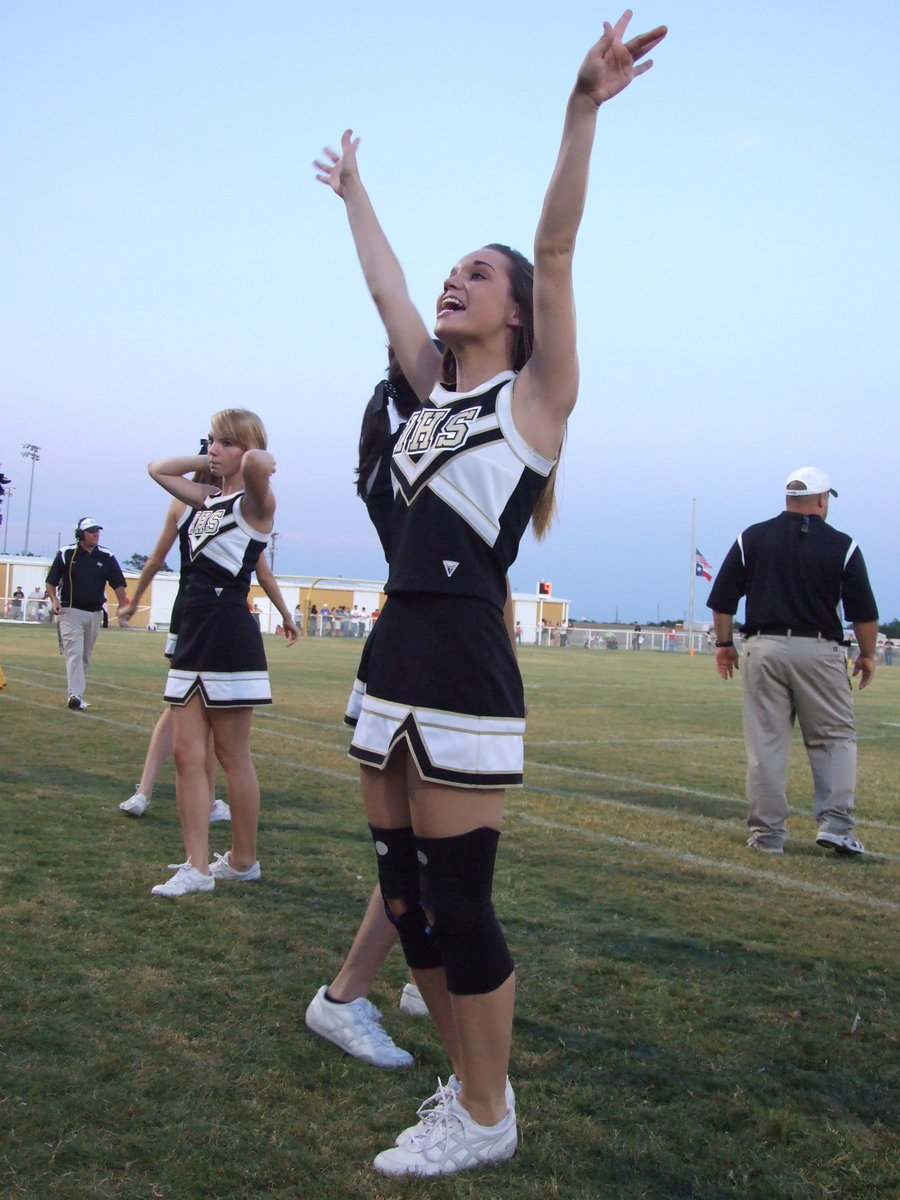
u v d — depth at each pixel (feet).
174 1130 7.57
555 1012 10.16
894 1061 9.35
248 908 13.06
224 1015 9.68
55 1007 9.61
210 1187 6.88
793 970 11.69
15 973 10.36
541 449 7.15
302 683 51.98
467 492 7.07
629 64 6.59
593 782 25.13
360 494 8.45
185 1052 8.85
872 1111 8.41
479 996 7.24
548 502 7.82
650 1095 8.52
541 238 6.82
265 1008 9.90
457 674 6.97
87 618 34.63
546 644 180.34
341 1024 9.09
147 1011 9.66
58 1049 8.75
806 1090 8.73
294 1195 6.84
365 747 7.30
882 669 125.59
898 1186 7.28
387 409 8.51
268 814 19.10
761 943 12.65
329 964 11.14
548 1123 7.98
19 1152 7.13
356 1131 7.74
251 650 13.98
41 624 135.44
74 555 34.40
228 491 14.26
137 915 12.51
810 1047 9.58
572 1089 8.55
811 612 18.25
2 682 32.12
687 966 11.66
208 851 14.30
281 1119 7.84
